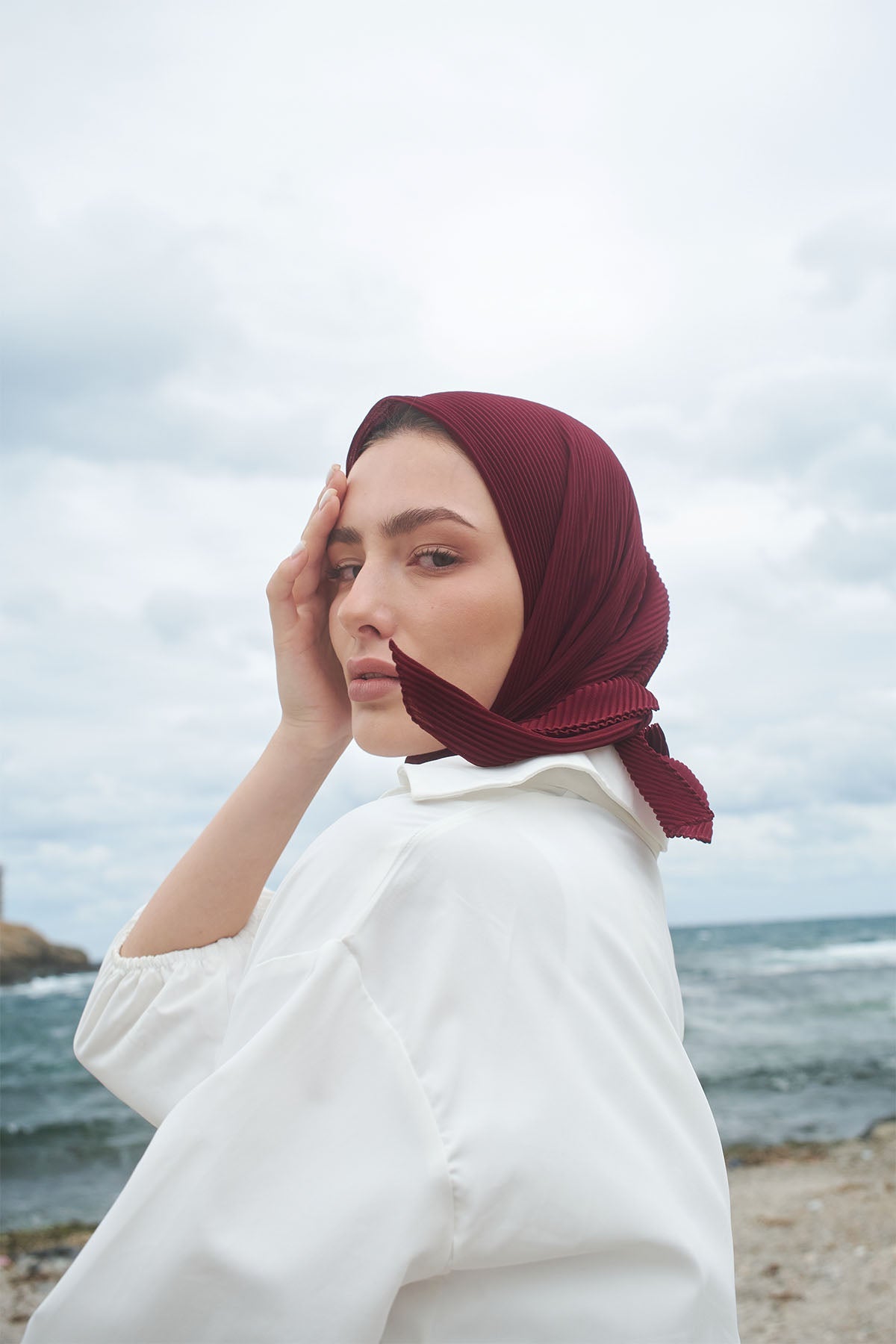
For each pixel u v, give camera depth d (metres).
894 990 23.70
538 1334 0.89
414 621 1.17
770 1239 6.82
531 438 1.22
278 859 1.50
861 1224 6.99
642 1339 0.88
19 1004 23.98
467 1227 0.87
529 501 1.19
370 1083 0.92
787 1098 13.06
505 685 1.20
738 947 37.84
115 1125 12.78
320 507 1.31
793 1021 20.06
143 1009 1.42
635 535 1.33
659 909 1.15
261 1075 0.92
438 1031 0.93
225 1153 0.90
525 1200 0.88
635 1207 0.90
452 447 1.19
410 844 0.98
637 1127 0.94
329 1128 0.91
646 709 1.18
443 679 1.07
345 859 1.02
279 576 1.44
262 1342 0.85
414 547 1.19
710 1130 1.02
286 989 0.99
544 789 1.13
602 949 0.99
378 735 1.17
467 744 1.07
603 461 1.30
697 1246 0.92
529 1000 0.94
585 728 1.13
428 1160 0.88
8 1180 10.25
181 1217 0.89
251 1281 0.86
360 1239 0.86
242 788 1.51
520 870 0.99
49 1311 0.90
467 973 0.94
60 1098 14.78
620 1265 0.91
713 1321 0.92
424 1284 0.92
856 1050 16.69
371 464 1.25
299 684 1.49
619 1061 0.95
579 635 1.21
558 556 1.19
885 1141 10.02
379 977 0.96
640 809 1.19
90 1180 10.21
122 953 1.49
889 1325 5.23
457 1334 0.90
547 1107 0.90
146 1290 0.87
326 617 1.50
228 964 1.43
